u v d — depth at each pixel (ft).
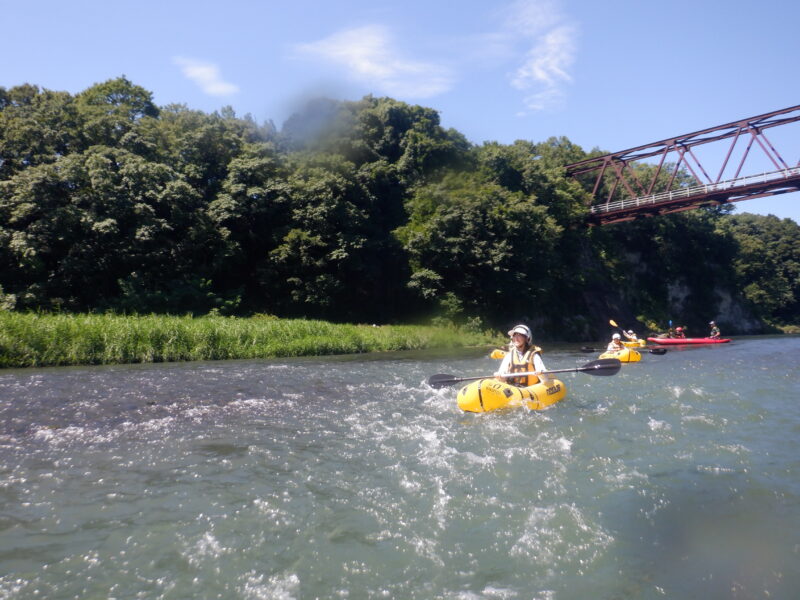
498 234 115.44
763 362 49.06
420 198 120.78
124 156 88.43
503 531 11.71
